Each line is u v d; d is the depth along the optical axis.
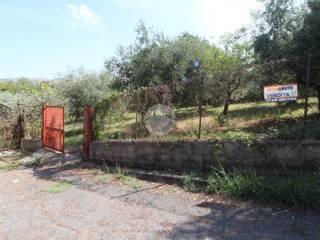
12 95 22.69
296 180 5.75
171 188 7.15
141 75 18.42
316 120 7.03
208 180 6.75
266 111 10.06
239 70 9.28
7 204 6.77
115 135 10.14
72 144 14.20
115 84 21.66
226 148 7.04
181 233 4.78
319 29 9.32
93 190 7.52
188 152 7.75
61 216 5.83
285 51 10.70
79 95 18.78
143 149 8.79
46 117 13.10
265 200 5.72
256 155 6.60
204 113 9.84
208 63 17.42
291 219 4.96
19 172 10.39
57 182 8.54
